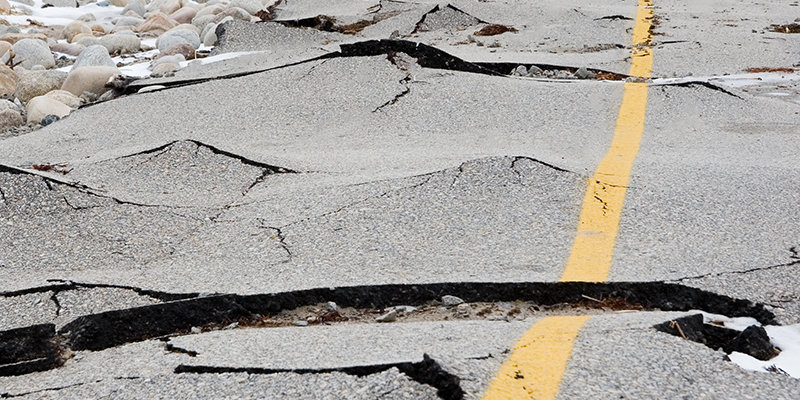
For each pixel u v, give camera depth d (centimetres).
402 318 404
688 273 429
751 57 1070
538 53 1102
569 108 819
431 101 842
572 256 457
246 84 922
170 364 347
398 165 637
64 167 661
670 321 373
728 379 319
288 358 343
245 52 1160
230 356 349
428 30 1314
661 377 318
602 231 496
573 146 695
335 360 338
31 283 450
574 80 943
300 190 590
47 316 409
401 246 481
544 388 309
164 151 687
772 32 1243
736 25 1302
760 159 649
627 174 603
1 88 1173
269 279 440
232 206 569
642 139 717
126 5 2095
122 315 396
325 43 1202
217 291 424
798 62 1043
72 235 527
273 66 998
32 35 1559
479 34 1262
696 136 729
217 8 1747
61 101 995
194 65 1091
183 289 431
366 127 778
